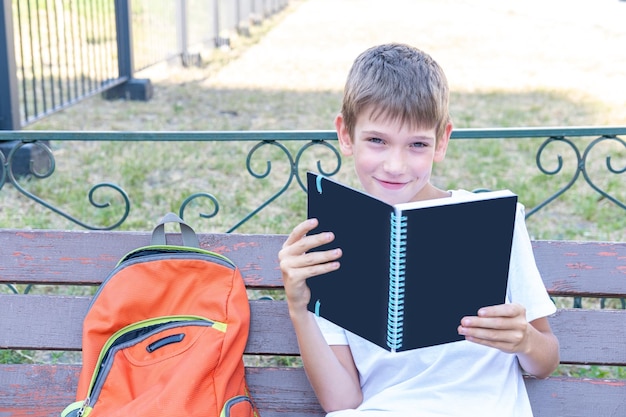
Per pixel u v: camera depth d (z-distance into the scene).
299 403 2.11
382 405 1.82
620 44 13.94
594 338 2.10
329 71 11.26
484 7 23.09
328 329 1.93
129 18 8.48
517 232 1.89
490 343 1.67
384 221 1.54
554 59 12.34
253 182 5.67
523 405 1.86
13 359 3.30
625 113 8.31
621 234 4.78
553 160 6.36
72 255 2.16
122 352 1.89
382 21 18.88
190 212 4.98
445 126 1.86
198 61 11.10
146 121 7.59
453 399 1.82
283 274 1.70
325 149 6.65
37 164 5.52
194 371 1.81
